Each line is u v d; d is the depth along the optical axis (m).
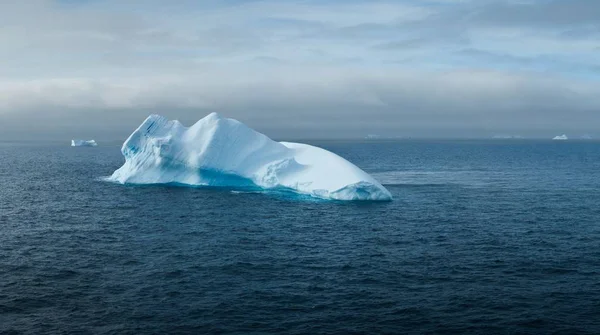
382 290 24.67
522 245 33.62
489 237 36.00
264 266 28.73
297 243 34.22
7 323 20.58
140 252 31.69
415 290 24.69
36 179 75.44
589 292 24.38
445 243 34.22
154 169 61.62
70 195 56.25
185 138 60.38
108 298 23.44
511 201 52.91
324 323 20.73
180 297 23.61
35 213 45.28
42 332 19.75
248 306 22.53
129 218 42.78
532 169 96.56
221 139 58.94
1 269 27.80
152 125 61.94
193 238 35.62
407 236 36.34
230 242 34.44
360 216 43.62
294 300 23.30
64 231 37.78
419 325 20.61
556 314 21.70
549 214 45.28
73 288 24.78
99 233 37.16
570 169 96.56
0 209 47.34
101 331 19.88
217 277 26.64
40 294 23.89
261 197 53.06
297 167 56.25
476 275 27.03
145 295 23.88
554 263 29.31
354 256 30.94
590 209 48.06
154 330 20.02
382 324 20.67
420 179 76.25
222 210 46.12
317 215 43.94
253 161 58.78
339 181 51.88
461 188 64.12
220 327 20.31
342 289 24.83
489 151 191.38
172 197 53.12
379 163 114.50
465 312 21.91
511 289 24.81
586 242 34.47
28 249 32.28
